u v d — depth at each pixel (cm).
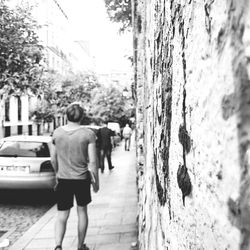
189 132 114
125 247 566
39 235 654
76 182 515
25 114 3494
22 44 1370
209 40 92
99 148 1502
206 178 95
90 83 3703
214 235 88
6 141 1052
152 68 234
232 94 78
